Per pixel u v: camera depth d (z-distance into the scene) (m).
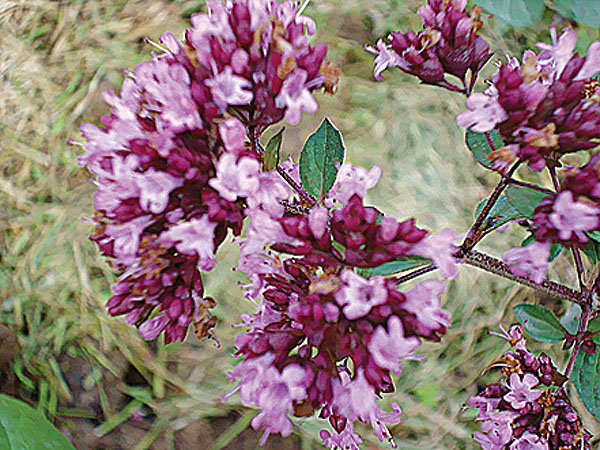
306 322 0.09
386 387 0.10
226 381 0.26
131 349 0.26
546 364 0.14
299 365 0.10
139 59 0.29
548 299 0.28
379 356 0.09
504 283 0.27
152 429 0.26
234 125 0.09
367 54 0.30
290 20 0.10
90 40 0.30
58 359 0.27
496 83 0.10
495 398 0.14
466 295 0.27
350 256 0.10
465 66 0.12
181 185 0.10
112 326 0.26
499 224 0.13
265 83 0.10
